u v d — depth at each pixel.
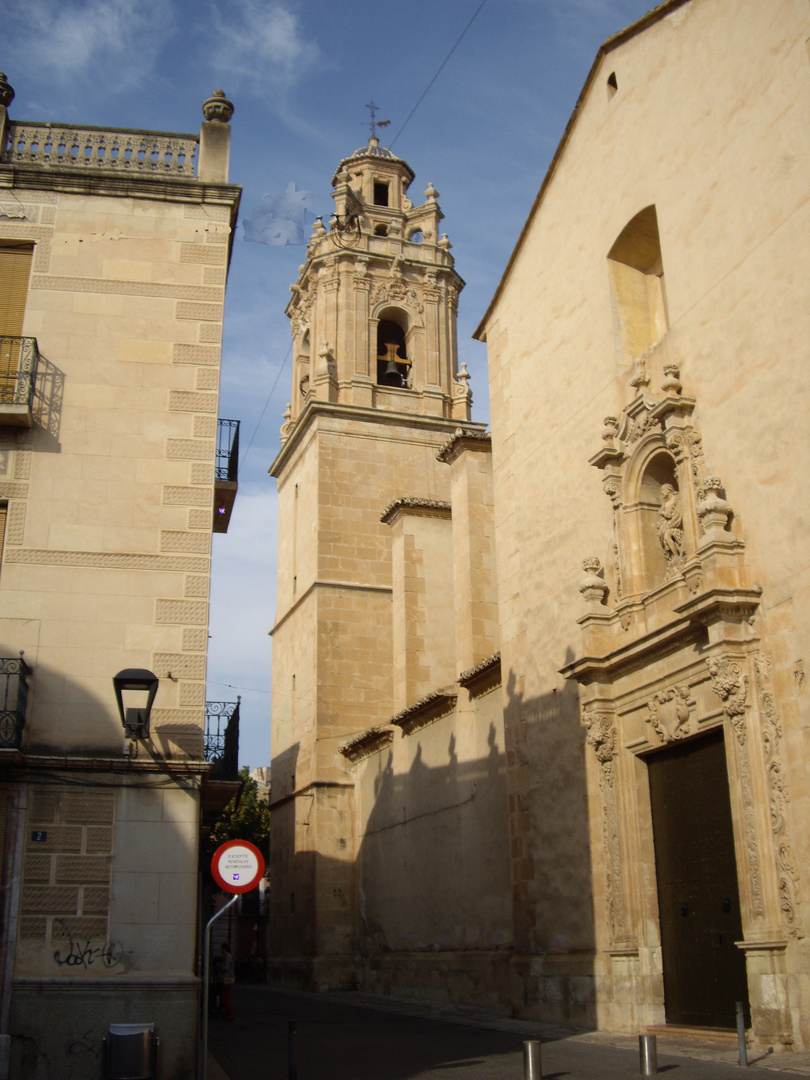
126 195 16.08
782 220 14.12
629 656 16.23
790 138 14.13
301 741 34.44
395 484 37.03
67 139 16.56
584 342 19.16
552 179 20.84
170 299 15.73
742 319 14.74
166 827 13.30
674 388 15.80
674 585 15.59
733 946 14.16
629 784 16.48
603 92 19.14
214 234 16.16
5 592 14.01
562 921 17.81
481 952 21.98
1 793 13.01
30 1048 12.19
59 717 13.63
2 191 15.86
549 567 19.52
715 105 15.88
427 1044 15.47
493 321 23.12
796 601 13.13
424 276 40.41
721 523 14.27
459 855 23.78
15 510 14.37
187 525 14.76
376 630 34.88
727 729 13.90
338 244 39.28
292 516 39.22
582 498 18.64
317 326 39.34
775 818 13.00
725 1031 13.78
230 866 11.12
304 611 35.88
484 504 27.48
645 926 15.80
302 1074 12.60
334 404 36.91
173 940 12.88
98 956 12.66
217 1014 20.98
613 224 18.47
